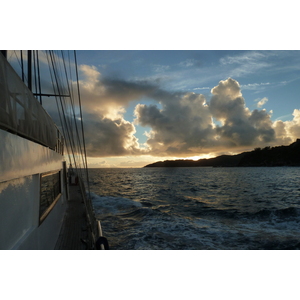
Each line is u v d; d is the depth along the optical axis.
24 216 3.96
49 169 6.12
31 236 4.09
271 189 44.44
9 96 2.83
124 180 77.44
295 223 15.93
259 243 11.76
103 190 42.62
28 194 4.20
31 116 4.00
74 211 11.56
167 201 28.83
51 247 6.21
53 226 6.76
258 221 17.02
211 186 52.38
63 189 10.88
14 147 3.21
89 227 5.88
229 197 33.41
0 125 2.58
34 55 8.93
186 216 19.02
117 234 13.21
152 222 16.16
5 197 3.09
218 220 17.52
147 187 50.03
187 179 82.00
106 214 19.09
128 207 22.44
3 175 2.77
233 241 12.06
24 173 3.71
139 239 12.24
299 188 45.50
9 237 3.25
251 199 31.06
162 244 11.55
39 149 4.84
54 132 7.04
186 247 11.15
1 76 2.56
